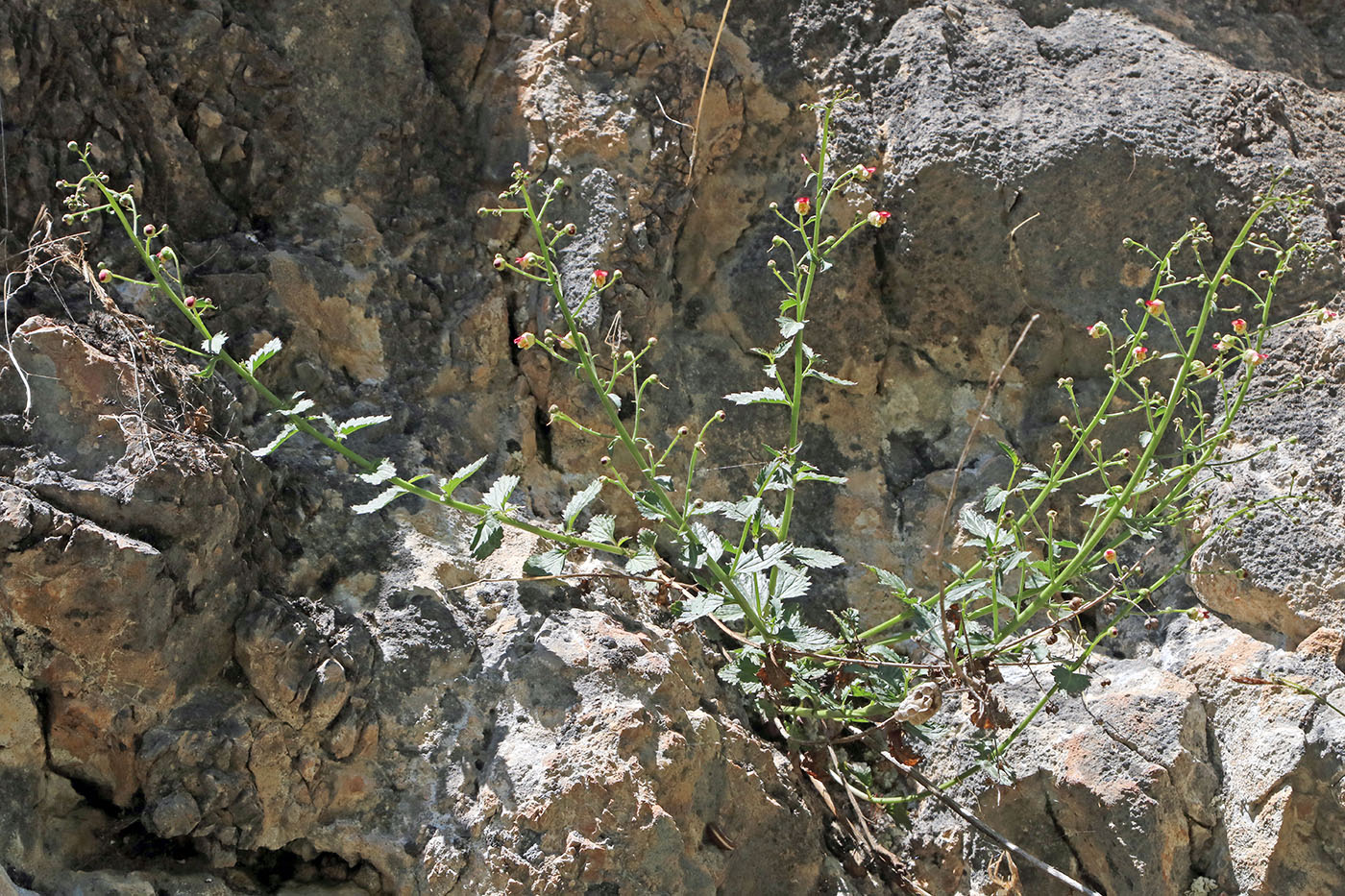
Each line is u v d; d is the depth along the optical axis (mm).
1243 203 3309
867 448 3348
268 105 3096
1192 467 2648
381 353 3049
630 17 3389
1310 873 2758
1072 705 2926
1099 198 3256
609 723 2465
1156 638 3111
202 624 2393
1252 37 3719
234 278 2867
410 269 3166
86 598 2230
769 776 2730
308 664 2436
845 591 3205
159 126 2916
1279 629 2984
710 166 3379
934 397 3389
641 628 2779
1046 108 3322
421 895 2371
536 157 3256
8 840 2205
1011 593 3121
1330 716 2795
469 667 2604
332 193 3166
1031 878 2814
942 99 3291
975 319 3311
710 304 3385
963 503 3262
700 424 3270
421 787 2463
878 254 3309
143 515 2305
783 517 2783
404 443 2947
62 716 2303
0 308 2467
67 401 2359
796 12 3432
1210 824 2836
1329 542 2959
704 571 3098
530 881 2336
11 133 2654
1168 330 3256
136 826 2365
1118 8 3650
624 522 3156
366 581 2658
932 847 2871
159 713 2342
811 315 3301
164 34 2963
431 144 3336
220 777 2336
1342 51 3822
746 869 2639
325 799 2424
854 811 2906
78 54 2785
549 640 2607
